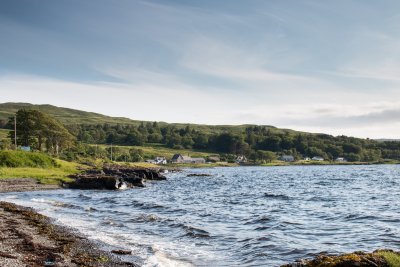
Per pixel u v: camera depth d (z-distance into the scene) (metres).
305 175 127.75
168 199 48.97
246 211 36.03
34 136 143.50
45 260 16.34
